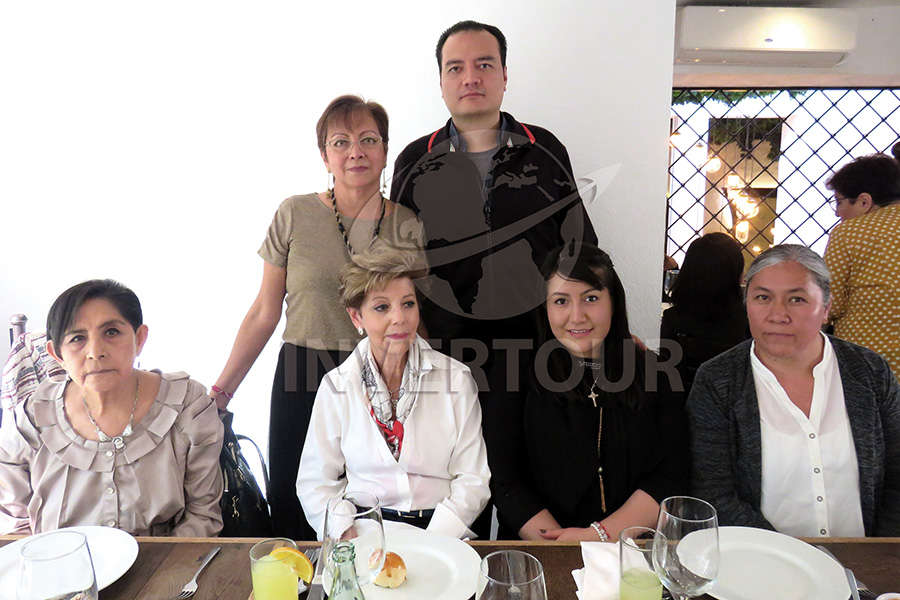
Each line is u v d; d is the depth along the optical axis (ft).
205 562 3.38
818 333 4.53
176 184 6.98
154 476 4.44
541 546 3.57
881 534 4.62
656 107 6.64
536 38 6.56
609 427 4.81
